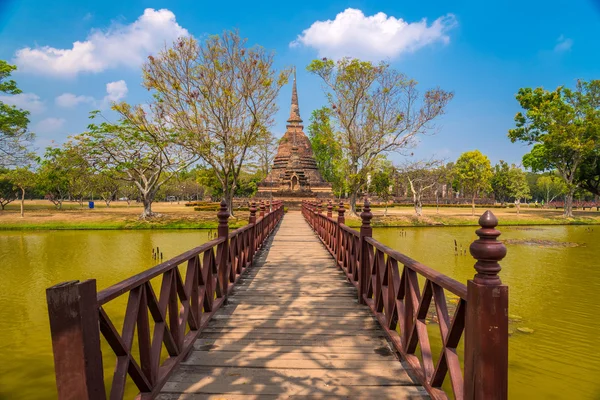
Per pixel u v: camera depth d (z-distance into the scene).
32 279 10.82
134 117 22.77
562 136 28.50
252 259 8.31
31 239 19.09
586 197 61.31
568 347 6.29
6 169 29.89
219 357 3.63
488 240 1.92
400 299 3.62
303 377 3.26
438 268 12.30
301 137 47.66
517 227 26.98
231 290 5.90
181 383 3.13
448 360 2.37
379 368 3.44
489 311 1.88
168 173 28.19
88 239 19.11
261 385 3.12
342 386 3.12
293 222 20.98
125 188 50.28
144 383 2.63
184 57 21.86
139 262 13.12
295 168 42.62
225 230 5.36
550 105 29.44
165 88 21.89
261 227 10.73
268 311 5.02
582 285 10.29
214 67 22.30
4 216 27.58
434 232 23.25
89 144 23.17
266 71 22.95
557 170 33.03
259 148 26.77
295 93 48.88
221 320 4.66
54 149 23.39
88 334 1.86
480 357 1.88
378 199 50.44
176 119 22.84
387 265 3.99
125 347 2.29
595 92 30.41
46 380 5.20
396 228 25.72
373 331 4.32
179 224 24.12
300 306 5.24
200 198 76.69
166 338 3.15
